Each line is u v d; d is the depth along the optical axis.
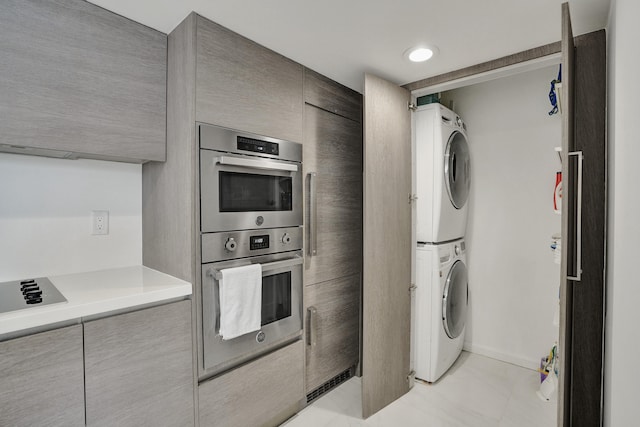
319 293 2.09
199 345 1.47
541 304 2.53
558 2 1.37
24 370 1.03
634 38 0.89
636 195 0.87
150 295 1.31
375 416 1.98
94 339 1.17
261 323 1.73
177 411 1.39
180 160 1.50
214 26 1.51
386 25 1.55
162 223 1.64
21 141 1.21
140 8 1.40
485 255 2.78
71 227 1.63
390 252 2.12
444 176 2.36
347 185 2.31
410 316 2.31
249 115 1.66
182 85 1.49
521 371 2.53
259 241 1.70
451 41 1.70
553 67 2.46
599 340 1.63
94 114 1.38
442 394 2.22
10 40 1.18
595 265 1.64
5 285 1.39
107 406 1.20
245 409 1.64
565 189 1.30
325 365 2.15
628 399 0.92
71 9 1.31
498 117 2.70
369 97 1.97
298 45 1.73
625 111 1.02
